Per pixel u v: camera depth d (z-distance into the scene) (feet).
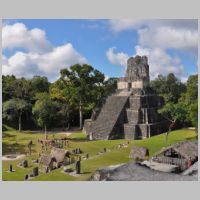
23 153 156.87
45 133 215.72
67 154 126.62
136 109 202.90
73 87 243.60
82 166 112.47
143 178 66.28
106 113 214.48
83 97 247.09
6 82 278.67
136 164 75.41
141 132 196.24
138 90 216.74
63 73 242.17
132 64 229.45
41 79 285.84
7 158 145.89
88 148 164.66
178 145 108.78
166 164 98.22
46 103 209.46
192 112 157.99
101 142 184.65
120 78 235.40
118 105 212.23
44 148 166.61
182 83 320.29
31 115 254.68
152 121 202.59
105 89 275.39
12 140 193.67
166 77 319.68
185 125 217.56
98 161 120.37
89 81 250.57
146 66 227.20
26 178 107.65
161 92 312.50
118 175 68.28
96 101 260.42
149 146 148.66
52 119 240.94
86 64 244.22
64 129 254.47
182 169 93.97
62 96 253.44
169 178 67.21
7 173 118.62
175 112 181.57
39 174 115.85
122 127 203.31
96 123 212.02
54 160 124.77
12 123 252.42
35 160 136.87
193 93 172.76
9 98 269.44
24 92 274.77
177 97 308.40
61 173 102.94
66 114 256.11
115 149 147.23
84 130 231.91
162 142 155.22
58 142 179.83
